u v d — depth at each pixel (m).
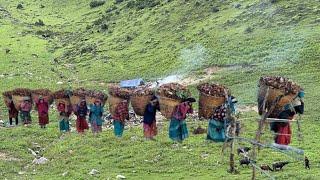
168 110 18.89
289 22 74.19
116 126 20.72
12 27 107.69
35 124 49.75
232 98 19.16
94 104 22.94
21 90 24.77
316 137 40.62
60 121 24.56
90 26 103.31
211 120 18.83
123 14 104.62
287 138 18.92
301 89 18.03
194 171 34.09
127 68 75.06
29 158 40.97
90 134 45.00
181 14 91.50
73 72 77.81
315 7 77.19
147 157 37.94
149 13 98.19
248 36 73.31
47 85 69.62
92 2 120.19
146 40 85.31
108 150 40.62
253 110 50.06
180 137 19.22
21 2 133.75
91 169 35.91
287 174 30.50
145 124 19.75
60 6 127.06
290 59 63.91
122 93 20.48
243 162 32.88
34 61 85.00
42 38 100.88
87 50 87.56
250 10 81.94
